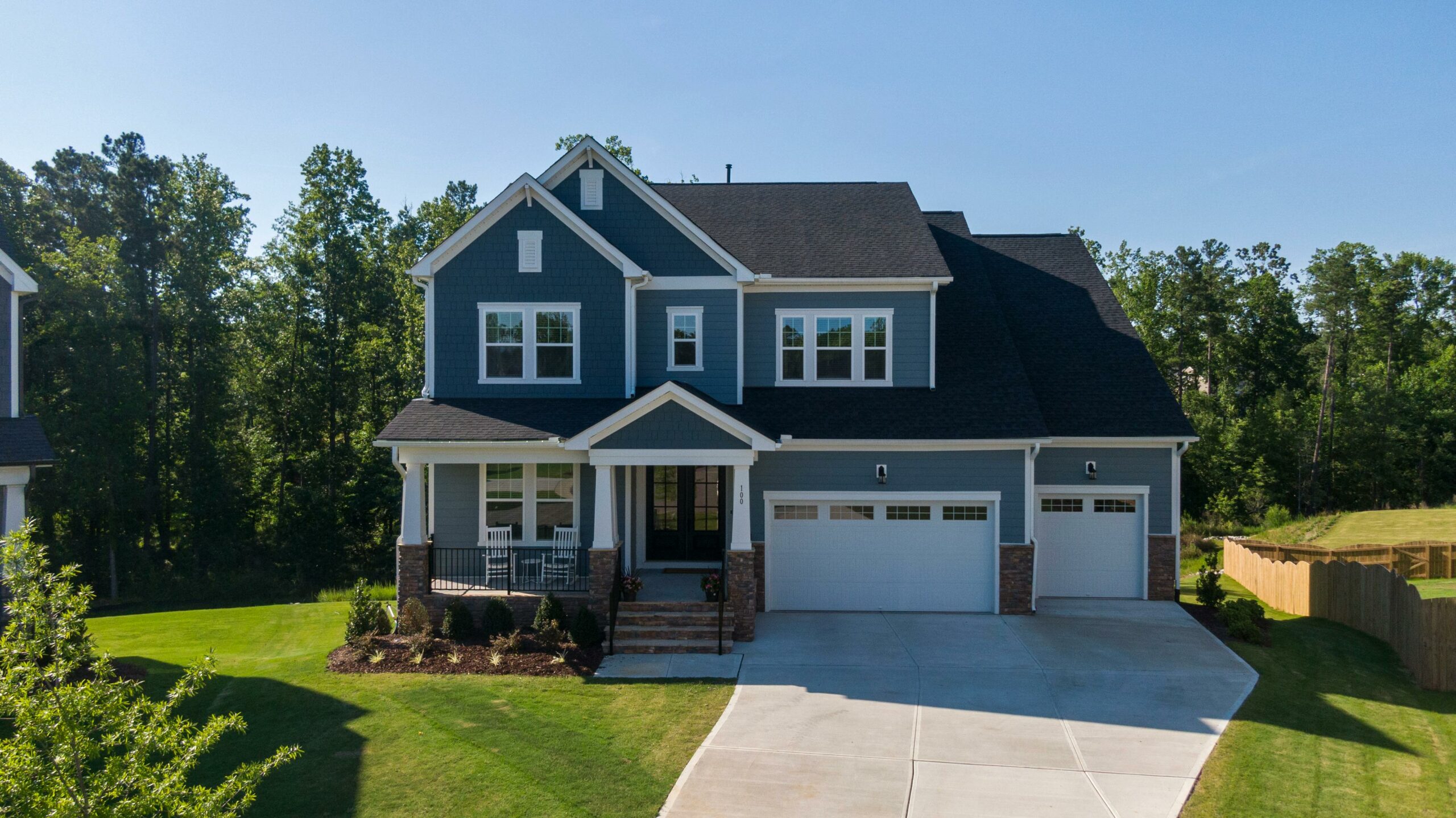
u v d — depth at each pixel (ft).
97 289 121.90
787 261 71.97
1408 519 122.72
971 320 77.41
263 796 36.76
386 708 46.06
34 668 23.91
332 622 68.90
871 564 66.74
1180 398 187.11
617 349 67.56
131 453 122.72
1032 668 53.26
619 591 59.31
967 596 66.49
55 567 117.60
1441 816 36.11
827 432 65.51
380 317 150.41
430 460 61.52
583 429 62.13
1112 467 70.69
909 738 42.98
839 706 47.09
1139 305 185.06
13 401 64.39
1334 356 205.98
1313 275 205.98
